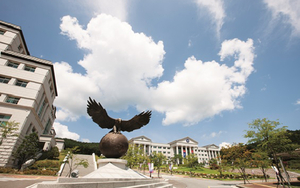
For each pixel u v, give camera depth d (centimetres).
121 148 1151
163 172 4603
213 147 10150
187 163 6078
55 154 3231
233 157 3219
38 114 3450
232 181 2958
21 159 2295
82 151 5609
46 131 5000
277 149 1962
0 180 1241
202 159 9556
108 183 775
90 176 865
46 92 3506
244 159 2647
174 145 9275
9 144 2375
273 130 1952
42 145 3856
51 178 1628
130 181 924
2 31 3541
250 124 2102
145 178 1184
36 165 2261
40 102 3334
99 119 1288
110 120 1312
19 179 1385
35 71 3172
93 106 1232
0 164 2216
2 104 2620
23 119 2664
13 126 2333
